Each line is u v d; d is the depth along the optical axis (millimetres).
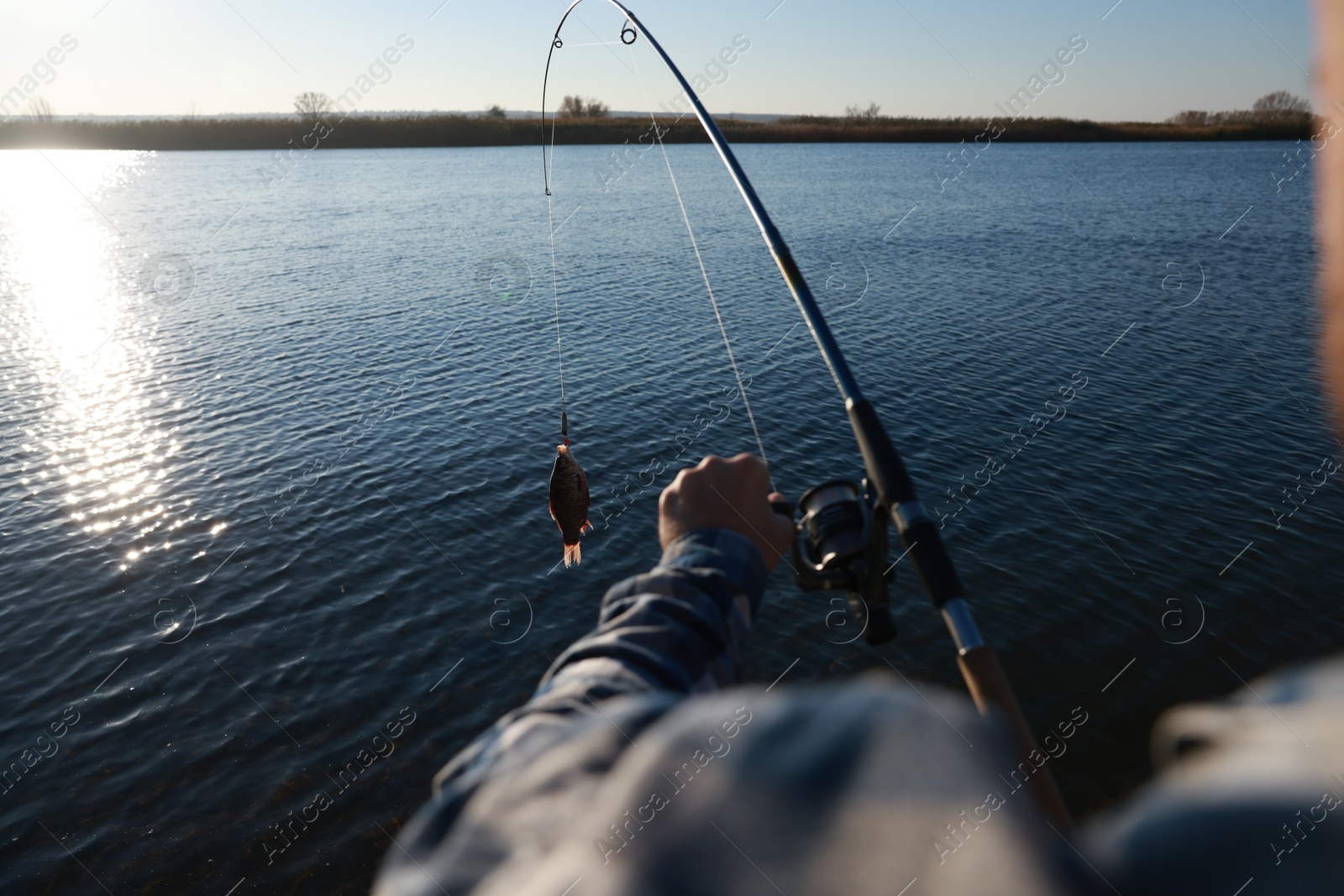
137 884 8750
